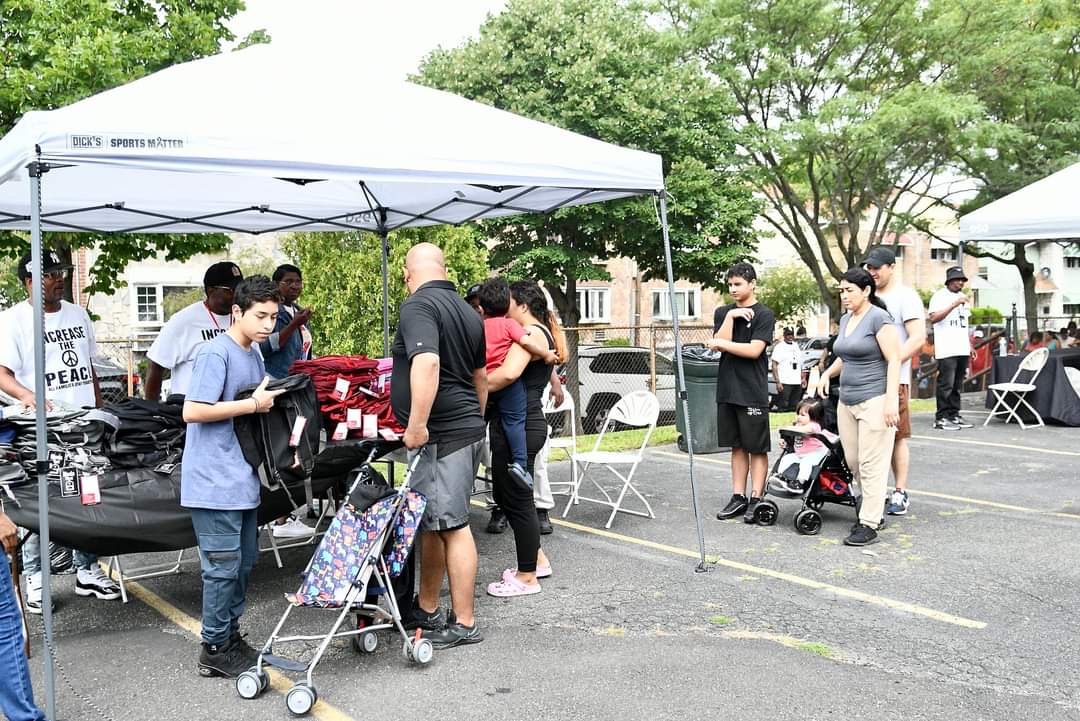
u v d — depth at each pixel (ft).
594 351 48.80
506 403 16.71
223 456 12.70
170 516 14.71
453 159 15.70
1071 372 39.29
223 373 12.50
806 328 139.44
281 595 17.46
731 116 72.28
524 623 15.65
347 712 12.26
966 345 38.45
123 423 15.03
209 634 13.29
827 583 17.60
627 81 65.57
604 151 17.84
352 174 14.78
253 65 16.33
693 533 21.62
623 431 42.01
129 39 39.55
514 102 64.69
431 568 15.03
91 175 20.34
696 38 68.64
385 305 28.86
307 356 21.44
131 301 84.28
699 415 33.83
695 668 13.57
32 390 16.99
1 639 10.94
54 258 17.61
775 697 12.51
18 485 13.99
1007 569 18.31
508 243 69.72
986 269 164.14
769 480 21.57
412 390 13.28
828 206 84.12
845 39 67.92
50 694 11.87
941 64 69.21
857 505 21.39
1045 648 14.14
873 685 12.87
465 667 13.73
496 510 22.08
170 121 13.35
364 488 13.19
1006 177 70.95
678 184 65.05
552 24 65.62
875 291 20.75
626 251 69.97
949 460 30.99
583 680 13.19
